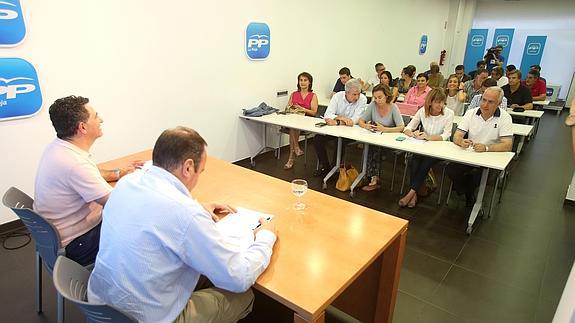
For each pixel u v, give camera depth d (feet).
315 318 3.55
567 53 30.94
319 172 13.99
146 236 3.37
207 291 4.25
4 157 8.61
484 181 9.80
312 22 16.84
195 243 3.48
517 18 32.76
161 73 11.39
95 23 9.51
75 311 6.38
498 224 10.18
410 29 26.63
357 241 4.75
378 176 12.86
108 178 6.63
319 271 4.12
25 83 8.50
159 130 11.78
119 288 3.42
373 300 5.82
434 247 8.93
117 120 10.58
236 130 14.55
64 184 5.18
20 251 8.27
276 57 15.42
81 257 5.38
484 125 10.15
